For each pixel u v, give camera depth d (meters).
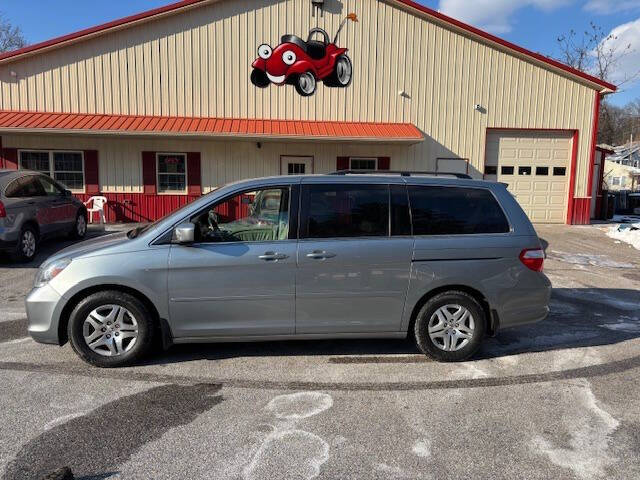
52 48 13.95
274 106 14.95
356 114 15.20
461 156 15.58
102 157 14.61
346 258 4.25
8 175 8.82
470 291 4.50
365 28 14.96
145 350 4.25
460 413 3.49
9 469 2.75
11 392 3.72
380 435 3.17
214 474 2.73
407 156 15.45
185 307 4.17
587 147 15.87
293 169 15.28
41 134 13.60
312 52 14.89
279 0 14.62
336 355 4.62
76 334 4.12
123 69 14.34
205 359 4.46
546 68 15.42
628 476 2.76
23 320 5.57
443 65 15.23
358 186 4.42
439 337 4.45
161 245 4.18
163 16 14.20
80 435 3.12
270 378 4.06
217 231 4.34
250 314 4.25
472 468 2.83
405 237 4.37
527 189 16.03
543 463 2.88
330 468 2.81
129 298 4.15
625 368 4.36
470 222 4.51
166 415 3.40
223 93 14.73
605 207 17.94
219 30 14.54
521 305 4.53
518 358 4.60
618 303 6.68
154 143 14.71
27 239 8.92
